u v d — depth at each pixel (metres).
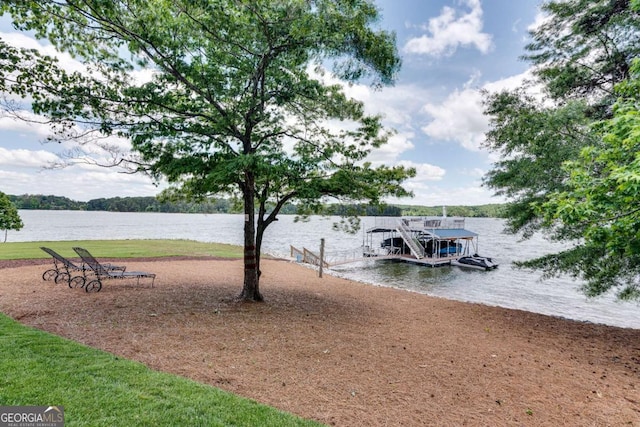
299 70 9.20
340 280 17.38
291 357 5.61
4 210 33.69
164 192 10.70
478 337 7.72
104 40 7.48
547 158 9.34
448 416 4.10
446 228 37.12
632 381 5.63
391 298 12.38
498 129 10.95
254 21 7.42
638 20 8.59
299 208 10.42
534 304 16.16
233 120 8.42
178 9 7.31
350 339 6.82
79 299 8.56
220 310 8.33
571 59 10.41
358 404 4.21
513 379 5.38
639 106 4.97
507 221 11.19
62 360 4.37
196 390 3.93
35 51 6.20
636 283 10.12
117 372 4.18
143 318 7.19
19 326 5.73
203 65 8.49
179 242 33.72
